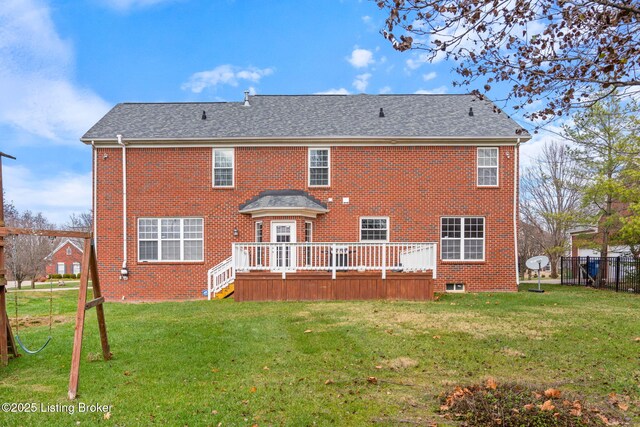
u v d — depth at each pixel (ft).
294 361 20.77
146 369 19.75
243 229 52.54
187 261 52.29
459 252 52.70
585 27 15.20
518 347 22.99
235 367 19.92
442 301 41.32
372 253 52.16
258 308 36.94
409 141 52.65
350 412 14.67
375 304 38.55
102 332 21.27
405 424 13.71
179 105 61.67
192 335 26.40
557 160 102.94
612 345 23.41
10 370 20.03
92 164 53.21
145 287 52.16
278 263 49.49
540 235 106.73
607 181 55.93
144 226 52.85
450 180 52.90
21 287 95.04
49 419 14.26
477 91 17.89
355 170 52.95
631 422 13.65
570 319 31.01
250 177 53.01
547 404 14.37
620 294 48.44
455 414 14.33
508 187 52.80
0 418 14.37
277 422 13.80
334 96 63.67
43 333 27.89
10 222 133.80
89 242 18.34
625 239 58.29
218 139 52.26
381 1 15.47
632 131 55.21
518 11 14.97
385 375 18.67
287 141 52.75
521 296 46.24
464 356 21.39
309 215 50.80
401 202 52.75
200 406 15.15
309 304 38.91
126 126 55.21
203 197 52.85
